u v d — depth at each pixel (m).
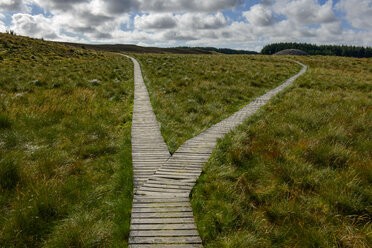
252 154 6.28
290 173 5.09
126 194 4.77
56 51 37.28
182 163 6.06
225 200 4.43
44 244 3.59
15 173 5.12
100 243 3.46
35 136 7.36
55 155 6.21
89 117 9.30
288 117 9.34
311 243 3.47
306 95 13.73
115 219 4.06
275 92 15.73
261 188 4.84
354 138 7.15
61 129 8.05
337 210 4.16
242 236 3.57
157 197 4.59
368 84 17.91
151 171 5.70
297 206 4.15
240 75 21.97
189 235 3.68
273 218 4.14
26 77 16.03
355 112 9.73
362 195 4.38
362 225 3.90
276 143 6.81
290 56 48.88
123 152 6.66
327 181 4.79
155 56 45.41
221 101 13.02
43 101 10.71
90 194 4.70
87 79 17.36
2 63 21.64
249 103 12.80
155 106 11.48
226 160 6.04
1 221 3.91
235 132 7.68
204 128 8.91
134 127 8.84
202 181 5.18
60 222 4.00
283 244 3.55
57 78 16.69
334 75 23.28
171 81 18.06
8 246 3.47
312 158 5.87
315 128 8.22
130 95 14.03
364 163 5.44
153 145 7.25
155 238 3.60
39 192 4.41
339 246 3.46
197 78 19.48
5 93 11.51
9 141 6.77
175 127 8.99
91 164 6.12
